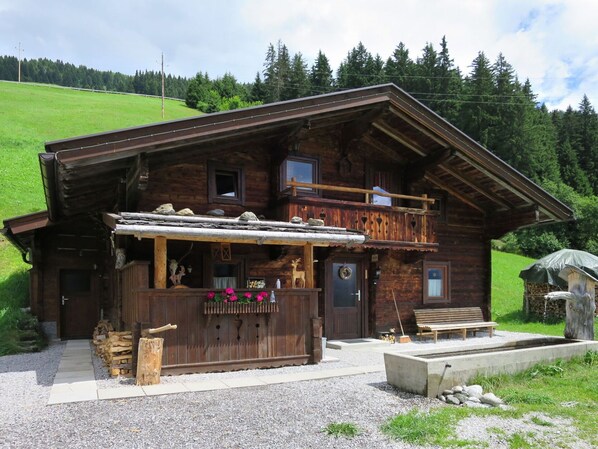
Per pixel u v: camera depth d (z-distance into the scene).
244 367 8.27
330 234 9.05
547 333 15.03
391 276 13.45
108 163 8.43
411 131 12.62
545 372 7.43
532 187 12.97
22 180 24.84
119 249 9.41
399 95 11.41
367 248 12.22
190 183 10.63
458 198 14.85
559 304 17.62
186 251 10.41
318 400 6.09
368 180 13.18
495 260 30.38
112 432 4.79
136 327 7.49
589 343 8.36
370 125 12.23
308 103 10.12
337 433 4.79
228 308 8.04
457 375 6.53
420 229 12.56
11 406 5.82
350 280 12.79
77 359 9.56
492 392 6.43
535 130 46.34
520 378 7.14
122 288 9.92
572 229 37.12
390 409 5.71
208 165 10.86
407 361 6.62
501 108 47.09
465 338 13.30
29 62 121.88
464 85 53.09
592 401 6.12
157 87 112.44
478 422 5.23
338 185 12.63
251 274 11.20
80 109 44.34
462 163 13.19
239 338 8.30
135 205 9.72
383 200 13.43
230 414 5.43
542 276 16.95
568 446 4.53
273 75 73.50
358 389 6.76
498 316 18.98
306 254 9.25
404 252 13.66
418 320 13.24
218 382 7.17
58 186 9.04
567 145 51.09
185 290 7.86
